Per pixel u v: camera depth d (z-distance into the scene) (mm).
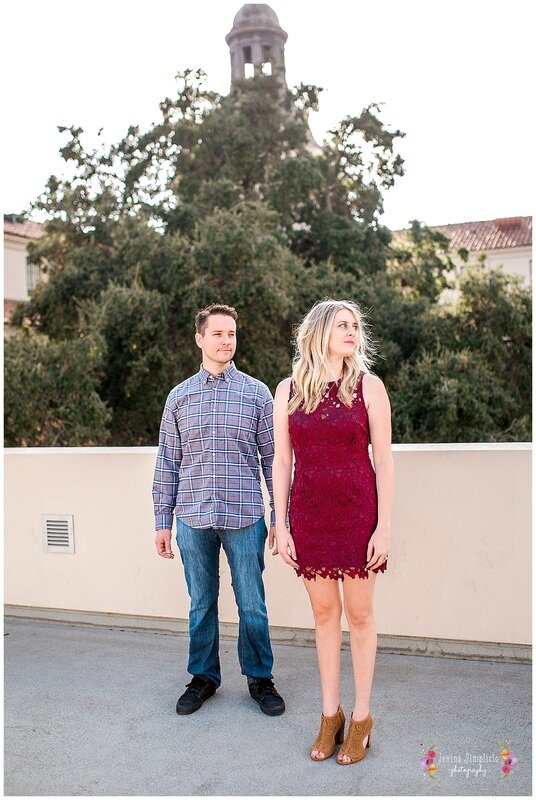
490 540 3455
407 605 3570
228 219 16547
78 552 4180
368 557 2426
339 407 2438
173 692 3180
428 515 3531
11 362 15297
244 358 16984
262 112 20547
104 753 2633
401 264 21562
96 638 3969
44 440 15617
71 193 19625
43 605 4277
